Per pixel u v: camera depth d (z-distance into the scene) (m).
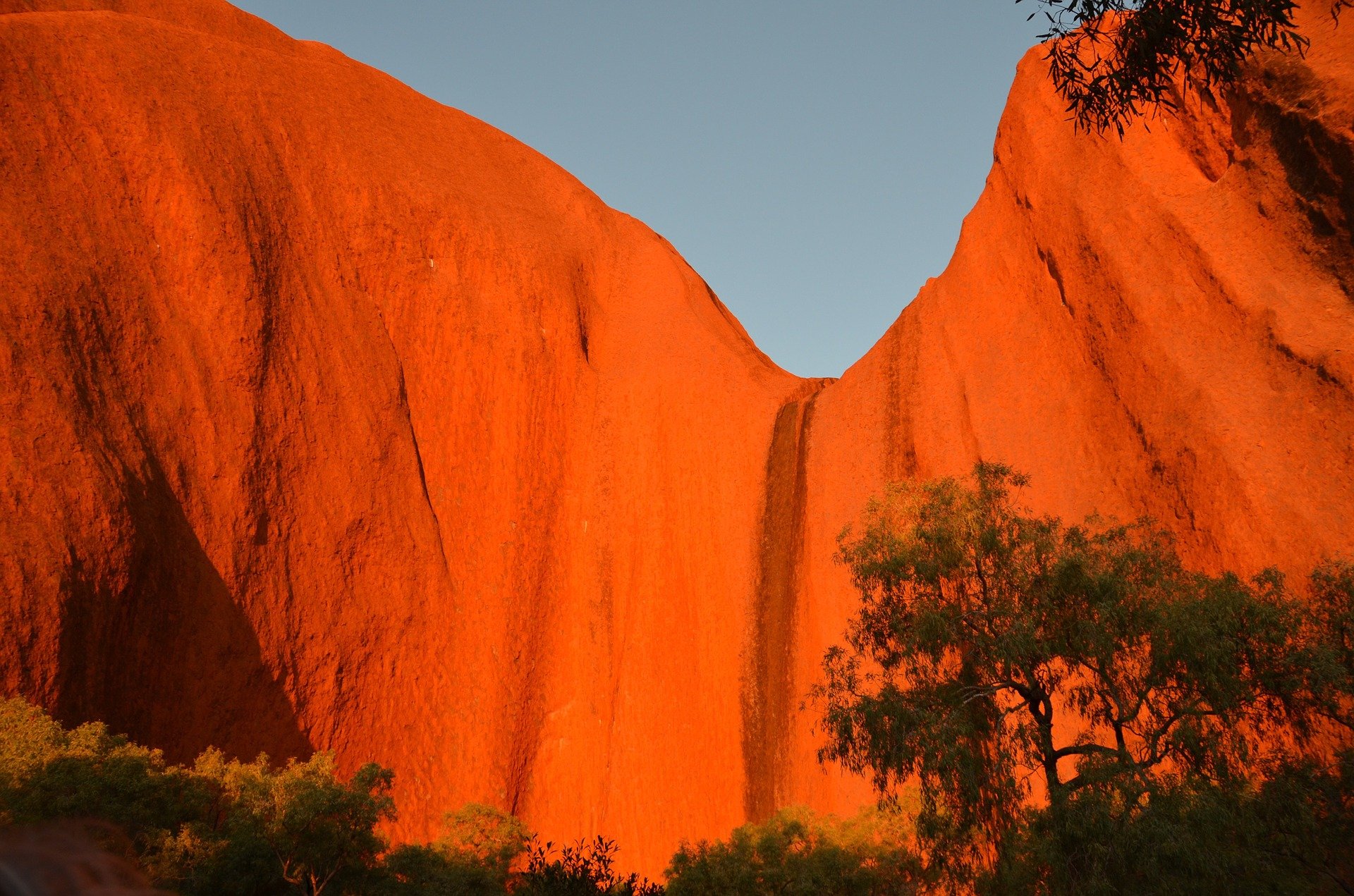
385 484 41.50
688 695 40.84
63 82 36.88
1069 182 35.12
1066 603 18.17
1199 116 31.95
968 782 17.23
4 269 31.45
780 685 39.16
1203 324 29.30
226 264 38.47
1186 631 16.17
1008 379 35.34
